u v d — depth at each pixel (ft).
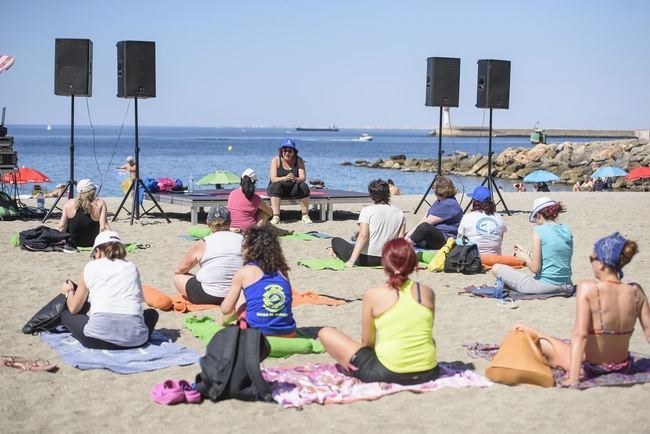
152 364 20.52
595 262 18.76
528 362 18.71
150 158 219.82
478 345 21.98
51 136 582.76
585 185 110.73
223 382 17.89
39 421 17.07
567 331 24.00
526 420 16.84
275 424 16.87
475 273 32.65
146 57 47.73
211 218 26.96
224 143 443.32
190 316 25.53
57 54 46.73
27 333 23.26
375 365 18.69
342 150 358.43
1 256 36.01
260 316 20.98
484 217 33.58
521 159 205.46
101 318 21.38
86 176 126.52
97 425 16.88
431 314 18.80
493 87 54.19
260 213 40.83
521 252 28.50
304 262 34.73
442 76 53.47
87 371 20.17
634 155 179.83
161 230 45.03
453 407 17.61
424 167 200.44
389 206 33.83
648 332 18.76
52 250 37.09
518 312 26.17
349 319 25.61
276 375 19.27
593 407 17.40
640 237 44.16
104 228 37.96
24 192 90.58
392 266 18.62
